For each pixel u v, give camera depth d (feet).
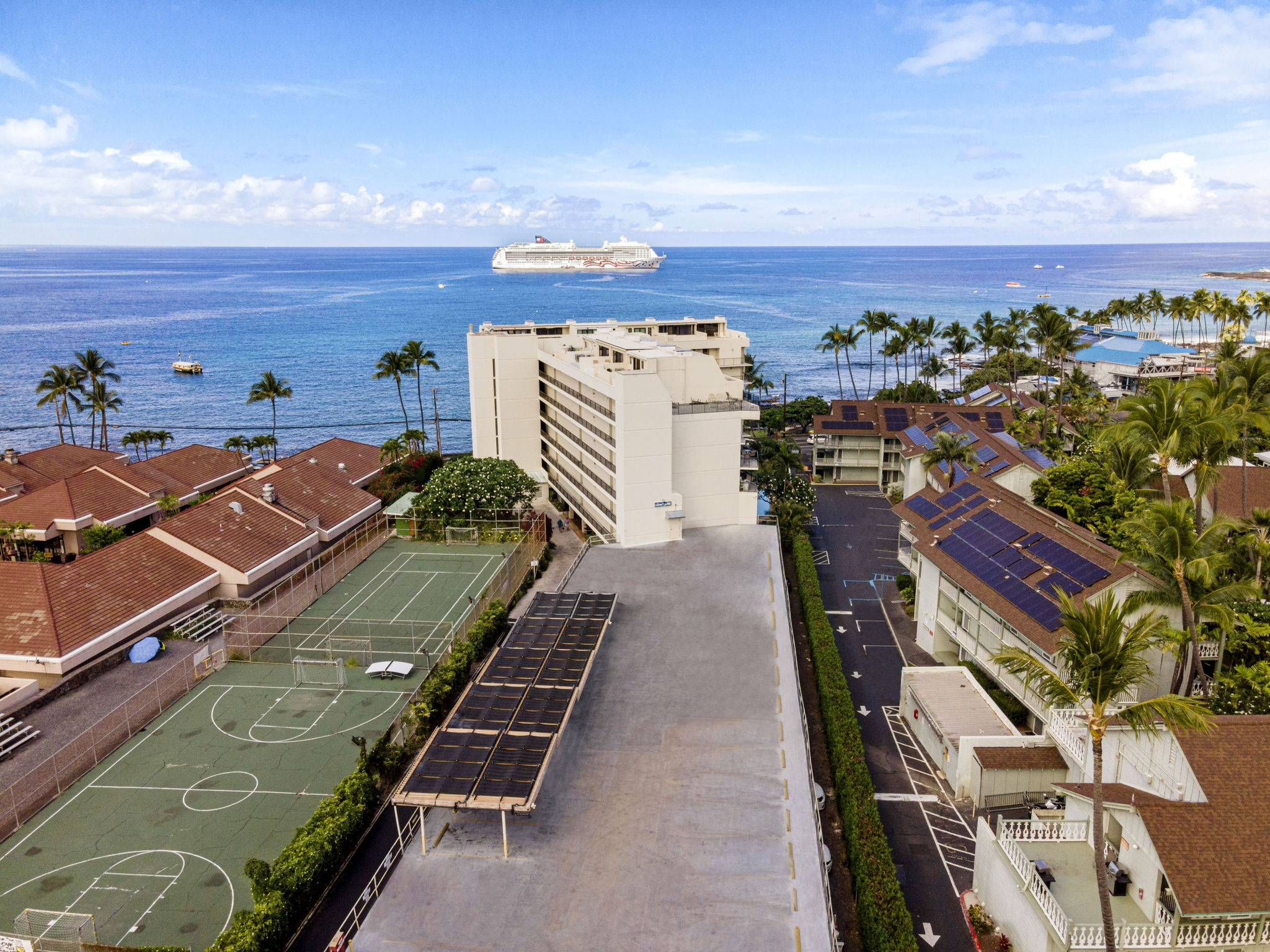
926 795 147.64
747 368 523.70
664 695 156.76
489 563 253.24
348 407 618.44
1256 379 225.56
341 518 271.49
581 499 286.87
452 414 595.88
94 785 141.90
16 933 105.81
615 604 196.54
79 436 526.98
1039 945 101.40
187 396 646.74
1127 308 586.04
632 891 105.09
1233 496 224.33
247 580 218.38
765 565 227.81
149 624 192.85
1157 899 95.91
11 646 171.12
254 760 149.69
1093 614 87.66
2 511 251.19
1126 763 116.78
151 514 275.18
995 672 167.73
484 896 104.42
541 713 135.33
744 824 118.21
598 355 296.30
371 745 154.61
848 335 502.38
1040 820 125.80
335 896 116.37
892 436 359.66
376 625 207.92
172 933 108.37
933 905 121.29
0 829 129.08
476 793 112.88
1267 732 100.53
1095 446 254.06
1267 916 91.50
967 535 194.08
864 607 233.55
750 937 97.14
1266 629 147.54
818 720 172.76
